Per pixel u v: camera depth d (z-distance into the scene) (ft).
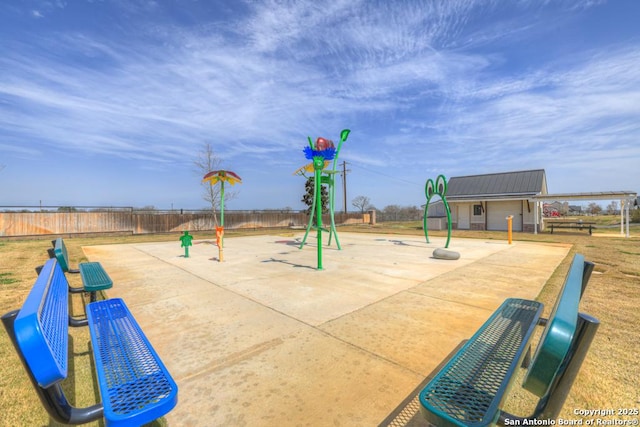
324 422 6.30
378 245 38.70
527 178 72.28
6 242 44.75
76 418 4.65
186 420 6.37
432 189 40.06
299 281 18.72
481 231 68.44
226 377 7.97
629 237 49.16
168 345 9.87
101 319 8.20
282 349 9.54
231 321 11.98
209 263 25.61
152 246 39.27
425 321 11.85
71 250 34.99
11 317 4.15
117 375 5.52
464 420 4.24
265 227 81.71
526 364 8.61
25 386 7.72
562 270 21.57
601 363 8.43
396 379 7.82
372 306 13.75
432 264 24.49
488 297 15.05
